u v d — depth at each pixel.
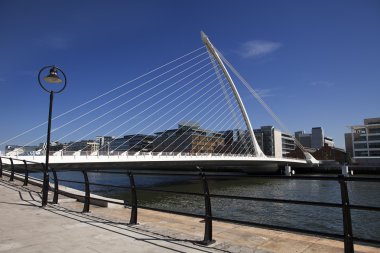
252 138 84.56
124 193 43.19
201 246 5.51
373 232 18.75
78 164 40.88
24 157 35.69
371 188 49.31
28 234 6.39
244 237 6.27
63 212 8.85
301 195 42.56
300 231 4.55
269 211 24.17
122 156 45.12
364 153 105.88
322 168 108.44
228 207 26.30
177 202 33.00
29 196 12.09
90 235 6.27
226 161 65.75
